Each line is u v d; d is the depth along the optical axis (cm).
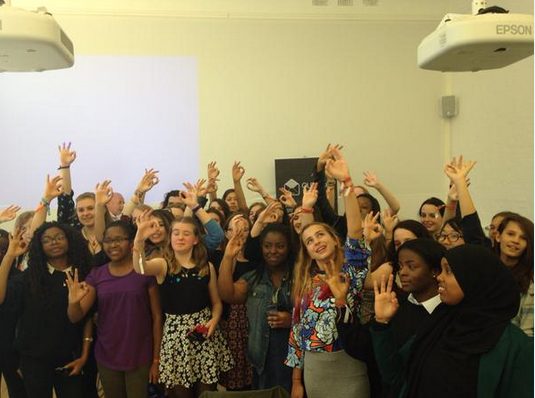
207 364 228
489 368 132
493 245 233
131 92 464
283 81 483
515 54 163
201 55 472
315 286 200
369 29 492
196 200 279
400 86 499
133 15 461
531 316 204
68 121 457
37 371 242
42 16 149
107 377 239
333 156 224
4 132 448
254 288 239
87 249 258
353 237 194
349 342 178
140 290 239
